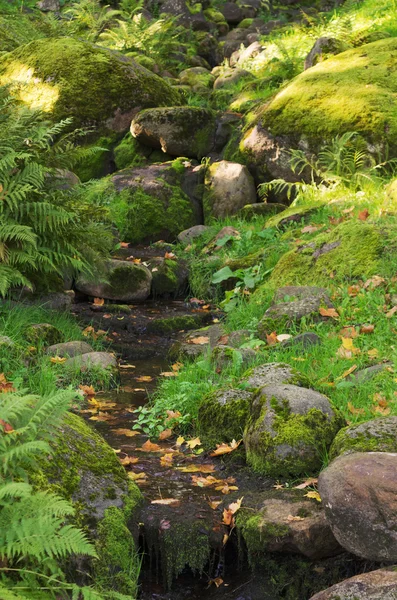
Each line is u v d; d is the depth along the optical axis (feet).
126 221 30.76
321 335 18.34
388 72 31.40
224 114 35.32
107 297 25.46
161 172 32.65
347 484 10.36
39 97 35.99
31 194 20.99
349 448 12.45
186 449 15.07
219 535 11.89
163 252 29.25
